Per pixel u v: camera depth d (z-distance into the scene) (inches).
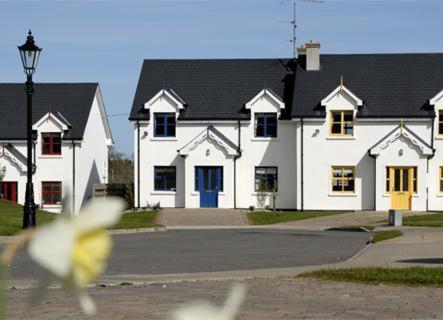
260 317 360.5
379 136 1713.8
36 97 1941.4
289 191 1761.8
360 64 1822.1
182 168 1776.6
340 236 1084.5
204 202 1754.4
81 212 46.2
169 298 427.8
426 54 1835.6
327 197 1718.8
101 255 44.9
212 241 994.7
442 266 597.9
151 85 1856.5
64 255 44.2
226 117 1777.8
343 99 1718.8
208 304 48.4
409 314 374.9
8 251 49.3
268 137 1769.2
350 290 470.0
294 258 754.8
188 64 1900.8
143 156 1784.0
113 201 46.2
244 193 1770.4
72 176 1836.9
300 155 1723.7
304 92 1764.3
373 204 1701.5
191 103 1809.8
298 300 423.5
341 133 1722.4
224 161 1747.0
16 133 1862.7
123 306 393.1
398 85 1769.2
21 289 479.5
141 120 1780.3
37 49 940.0
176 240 1011.3
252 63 1902.1
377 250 796.6
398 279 510.3
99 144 2044.8
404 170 1679.4
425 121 1705.2
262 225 1455.5
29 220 959.6
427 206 1672.0
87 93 1953.7
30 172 956.6
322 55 1846.7
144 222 1477.6
